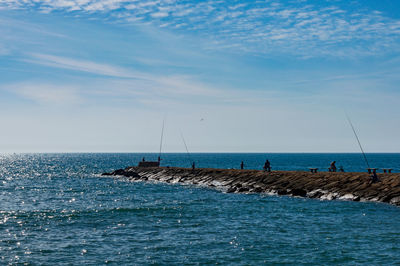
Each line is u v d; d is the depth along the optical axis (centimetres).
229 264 1911
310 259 1981
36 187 6166
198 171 7012
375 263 1911
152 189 5684
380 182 3812
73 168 13825
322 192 4084
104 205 3903
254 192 4762
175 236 2480
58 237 2456
